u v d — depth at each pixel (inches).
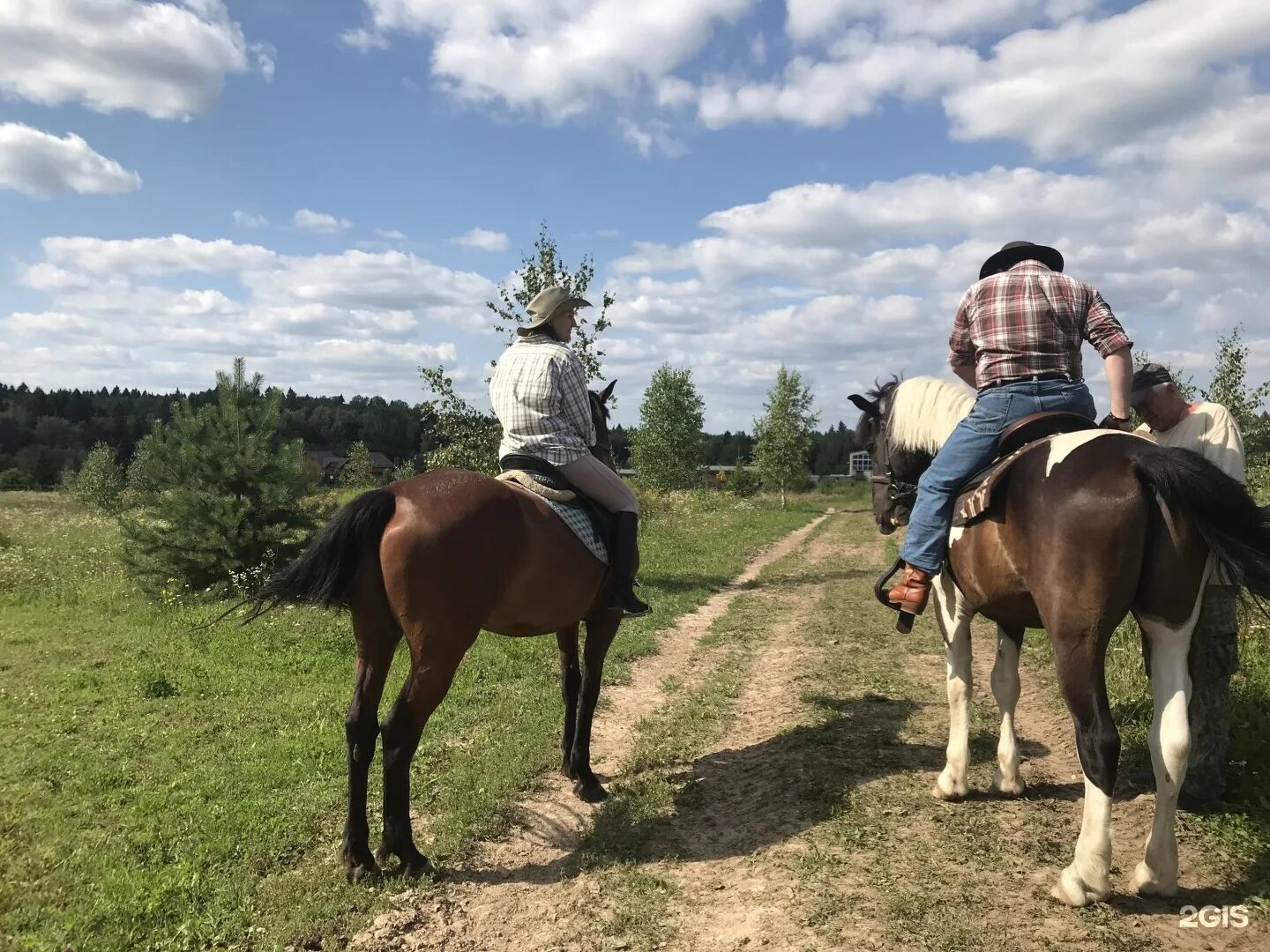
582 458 165.2
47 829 155.2
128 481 1047.0
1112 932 119.1
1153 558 116.1
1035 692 249.8
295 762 188.7
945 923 123.3
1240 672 210.1
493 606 146.5
